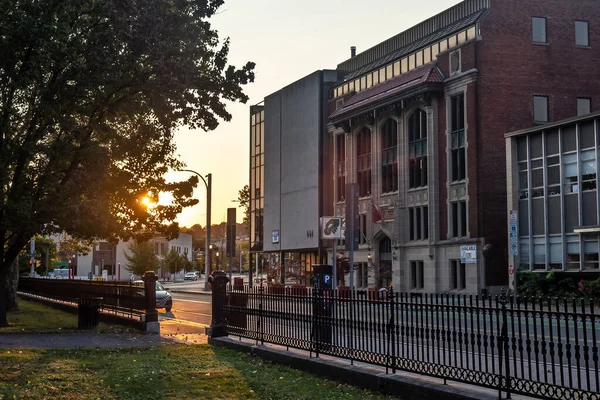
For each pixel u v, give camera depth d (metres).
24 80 18.89
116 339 18.33
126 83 20.44
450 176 43.03
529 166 37.94
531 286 35.50
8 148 20.17
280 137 67.00
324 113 60.31
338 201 56.66
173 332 21.20
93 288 26.97
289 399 9.99
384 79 52.53
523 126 41.72
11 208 19.50
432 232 43.75
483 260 40.09
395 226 46.91
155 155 22.11
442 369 10.21
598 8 43.72
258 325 15.16
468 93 41.72
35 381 11.49
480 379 8.91
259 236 72.69
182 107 20.88
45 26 17.69
